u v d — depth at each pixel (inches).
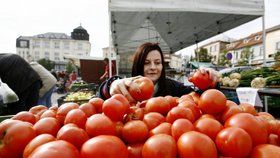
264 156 28.4
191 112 38.0
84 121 36.9
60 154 25.1
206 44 2103.8
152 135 34.0
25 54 3137.3
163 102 42.7
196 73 60.5
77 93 240.2
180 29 396.2
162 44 523.8
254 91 135.6
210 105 38.7
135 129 34.2
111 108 37.6
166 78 111.4
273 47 1539.1
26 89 116.2
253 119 32.9
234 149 28.8
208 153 27.9
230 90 194.4
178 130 32.3
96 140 27.7
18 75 116.1
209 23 355.6
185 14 312.2
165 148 28.8
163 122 38.1
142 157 30.4
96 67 721.6
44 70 159.9
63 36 3245.6
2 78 114.8
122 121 39.6
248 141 29.3
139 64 105.5
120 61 666.2
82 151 27.3
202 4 226.4
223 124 37.9
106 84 69.7
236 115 34.0
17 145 31.6
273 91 124.9
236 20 330.3
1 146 31.7
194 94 56.6
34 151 25.9
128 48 539.8
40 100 157.2
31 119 41.9
